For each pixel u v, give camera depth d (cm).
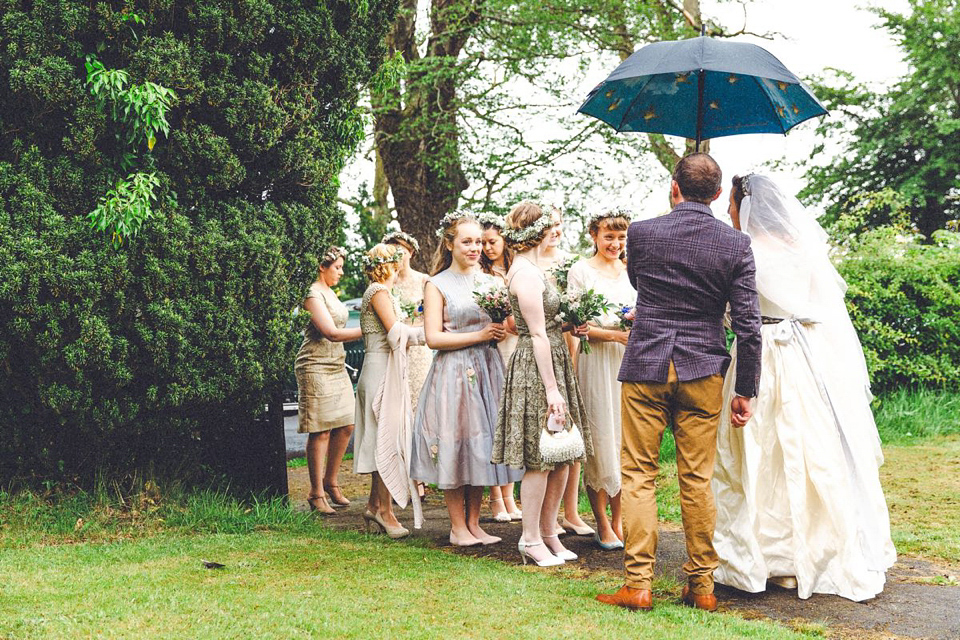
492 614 356
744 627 343
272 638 322
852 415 411
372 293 544
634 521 374
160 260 502
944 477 667
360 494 707
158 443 573
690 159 382
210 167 528
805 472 396
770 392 403
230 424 601
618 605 374
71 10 474
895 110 2155
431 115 1352
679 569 444
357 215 1609
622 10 1373
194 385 523
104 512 530
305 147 570
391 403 527
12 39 470
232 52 529
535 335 436
